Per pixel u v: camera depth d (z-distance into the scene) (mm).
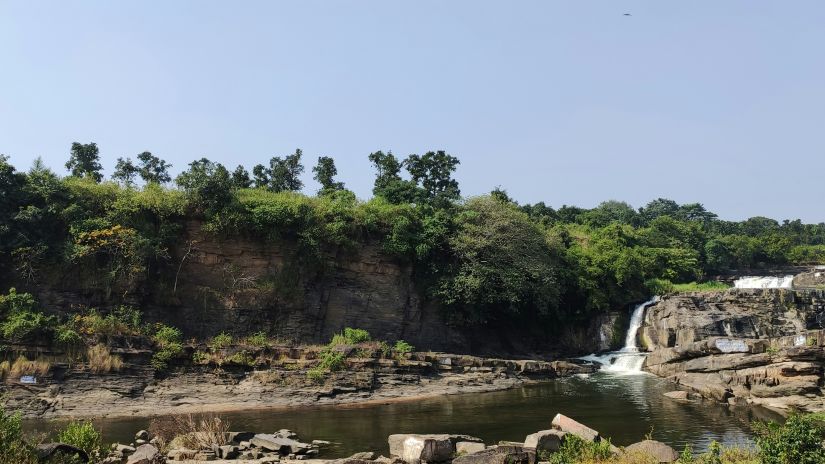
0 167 34469
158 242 37469
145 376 31125
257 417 26812
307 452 19297
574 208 83188
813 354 26891
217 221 39250
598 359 45812
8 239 33938
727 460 15562
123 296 35781
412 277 45438
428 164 63344
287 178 56625
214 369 32719
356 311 43125
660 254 62000
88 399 28641
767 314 43344
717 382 31156
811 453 12945
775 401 26594
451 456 16766
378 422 25281
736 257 73562
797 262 75000
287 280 41031
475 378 36344
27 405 27281
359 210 44969
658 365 38781
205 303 38656
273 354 34469
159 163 51719
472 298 43781
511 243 47250
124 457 18391
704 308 44938
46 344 30156
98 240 35156
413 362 35844
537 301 46562
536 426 23891
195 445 19859
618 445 20016
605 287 51531
